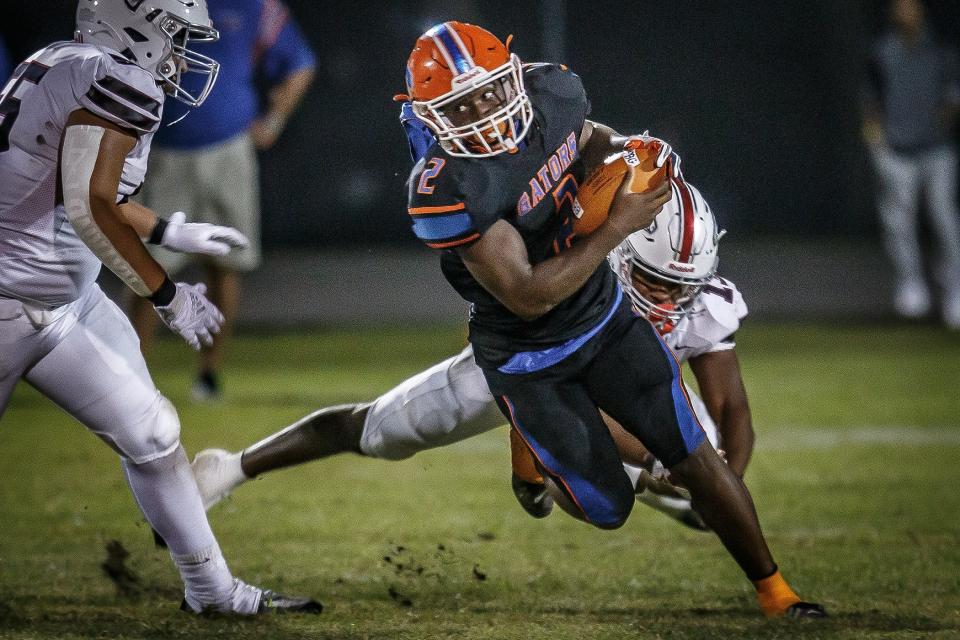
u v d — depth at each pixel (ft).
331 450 47.29
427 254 201.57
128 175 39.91
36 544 53.67
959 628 40.68
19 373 40.47
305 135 209.87
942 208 130.00
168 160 91.71
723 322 47.01
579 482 42.01
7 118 38.47
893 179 130.72
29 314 39.55
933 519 57.77
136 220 41.37
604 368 41.75
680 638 39.73
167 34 39.60
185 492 42.73
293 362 110.32
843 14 207.82
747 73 214.28
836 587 46.47
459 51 38.96
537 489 46.44
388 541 54.54
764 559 42.55
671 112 215.51
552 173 41.16
